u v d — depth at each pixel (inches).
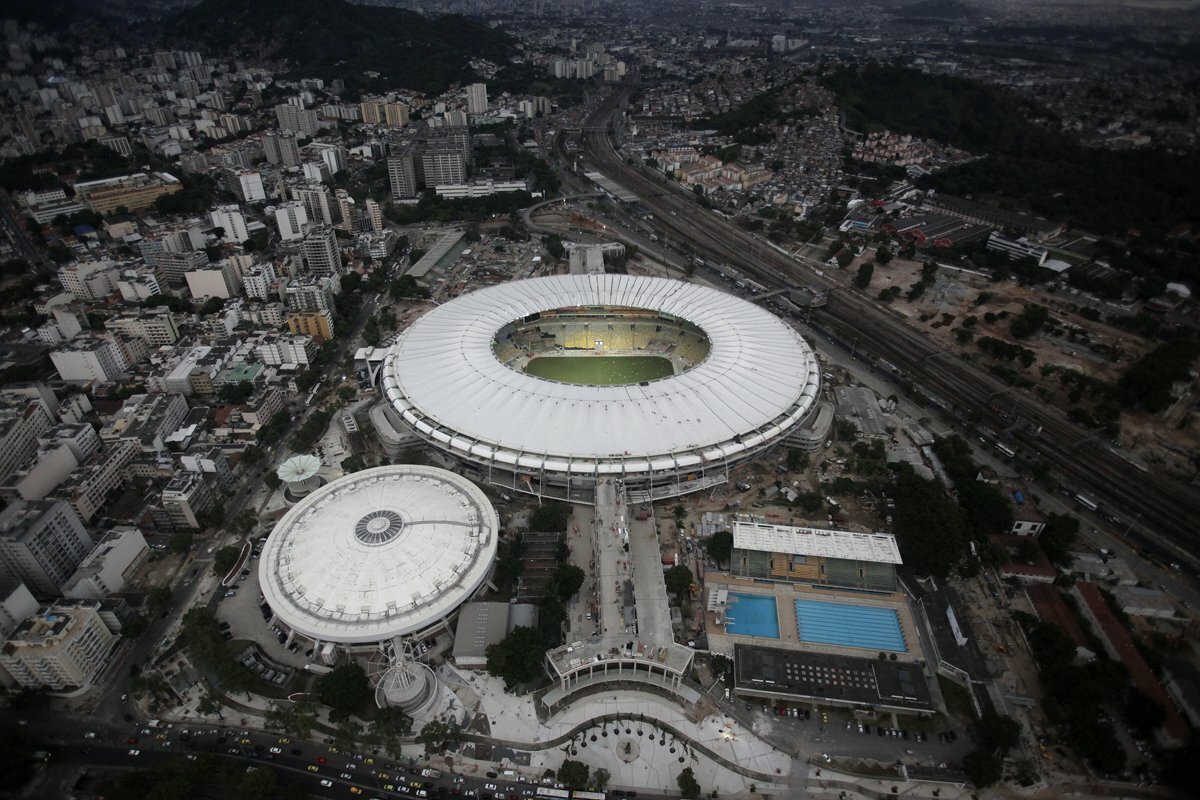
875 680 7829.7
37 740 7426.2
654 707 7780.5
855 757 7283.5
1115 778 7017.7
